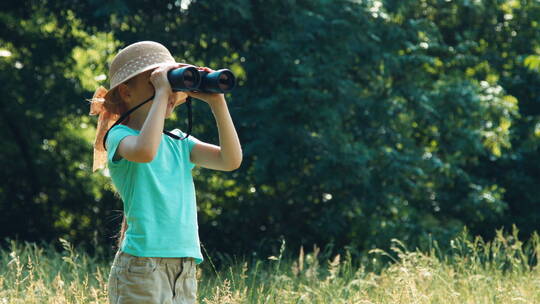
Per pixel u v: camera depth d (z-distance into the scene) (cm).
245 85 1295
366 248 1341
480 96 1413
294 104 1201
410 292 592
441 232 1362
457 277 761
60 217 1596
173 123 1258
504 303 619
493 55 1652
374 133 1364
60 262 844
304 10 1246
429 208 1516
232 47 1324
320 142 1222
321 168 1245
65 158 1573
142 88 400
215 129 1263
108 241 1480
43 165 1573
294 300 649
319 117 1229
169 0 1310
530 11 1644
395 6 1350
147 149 360
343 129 1359
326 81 1207
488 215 1537
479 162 1678
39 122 1499
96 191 1566
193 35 1265
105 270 795
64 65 1409
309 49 1249
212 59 1289
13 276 707
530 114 1730
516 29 1664
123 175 380
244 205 1435
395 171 1322
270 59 1244
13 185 1609
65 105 1381
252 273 812
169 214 378
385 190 1333
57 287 589
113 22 1298
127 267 374
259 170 1245
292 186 1389
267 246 1392
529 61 1411
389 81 1377
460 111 1402
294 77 1230
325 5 1252
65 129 1527
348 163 1224
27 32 1411
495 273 745
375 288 705
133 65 397
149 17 1316
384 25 1299
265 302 630
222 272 839
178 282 383
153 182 378
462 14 1593
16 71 1387
